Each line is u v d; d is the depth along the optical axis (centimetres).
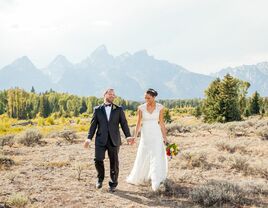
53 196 685
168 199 695
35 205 622
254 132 1955
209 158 1123
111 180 741
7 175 831
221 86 4697
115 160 732
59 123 4862
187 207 645
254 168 953
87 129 3133
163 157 785
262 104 7781
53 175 888
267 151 1277
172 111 13075
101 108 733
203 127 2541
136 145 1596
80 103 13812
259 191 747
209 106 4781
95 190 741
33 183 789
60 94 14812
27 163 1070
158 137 783
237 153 1227
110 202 660
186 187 787
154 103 787
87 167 1001
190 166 1005
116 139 728
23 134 1738
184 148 1410
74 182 809
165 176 775
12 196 644
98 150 728
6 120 5950
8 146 1591
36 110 11494
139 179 800
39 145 1617
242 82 6147
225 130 2264
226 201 675
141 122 796
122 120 739
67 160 1120
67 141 1794
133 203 658
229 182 766
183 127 2336
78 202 652
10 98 10969
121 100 17688
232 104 4606
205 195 680
